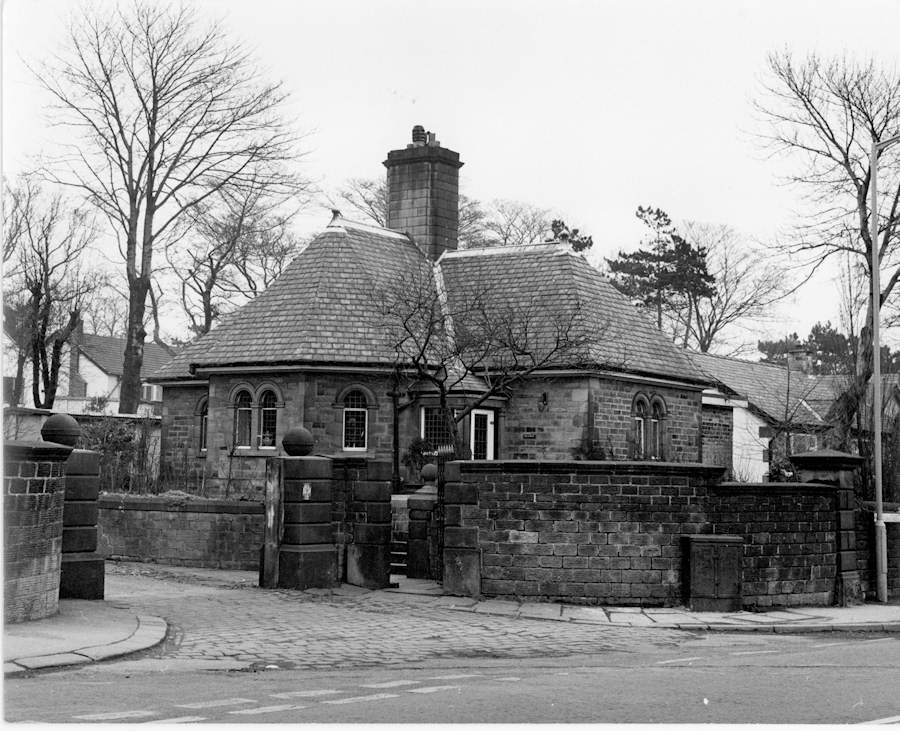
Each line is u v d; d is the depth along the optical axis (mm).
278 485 20078
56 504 15125
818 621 18656
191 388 36156
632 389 34188
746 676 12172
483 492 19688
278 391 31609
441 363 30344
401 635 15680
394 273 35438
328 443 31219
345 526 20828
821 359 70938
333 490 20906
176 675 11898
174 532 23562
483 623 17172
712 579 19391
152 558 23781
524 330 31391
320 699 10164
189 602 17969
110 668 12211
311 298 32875
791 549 20562
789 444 43500
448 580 19781
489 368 32719
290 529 19953
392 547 24516
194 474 35469
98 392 75688
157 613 16656
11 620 14133
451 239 39250
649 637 16578
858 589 21422
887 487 34375
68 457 15656
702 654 14852
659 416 35750
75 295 47281
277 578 19922
